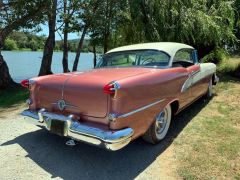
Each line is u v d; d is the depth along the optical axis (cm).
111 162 384
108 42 1213
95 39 1219
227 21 1080
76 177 348
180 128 496
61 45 1371
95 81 358
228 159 386
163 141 445
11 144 444
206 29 993
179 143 436
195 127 498
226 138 451
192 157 391
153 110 391
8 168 370
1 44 1034
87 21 1105
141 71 411
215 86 820
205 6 1068
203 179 340
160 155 400
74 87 369
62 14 1073
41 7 1005
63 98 381
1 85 1017
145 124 379
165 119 446
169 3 1009
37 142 450
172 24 1009
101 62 507
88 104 355
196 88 550
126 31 1113
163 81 411
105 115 342
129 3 1054
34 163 383
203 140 445
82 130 349
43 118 406
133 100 352
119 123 337
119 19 1092
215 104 635
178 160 385
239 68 1091
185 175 348
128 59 484
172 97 438
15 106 703
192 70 518
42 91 411
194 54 573
